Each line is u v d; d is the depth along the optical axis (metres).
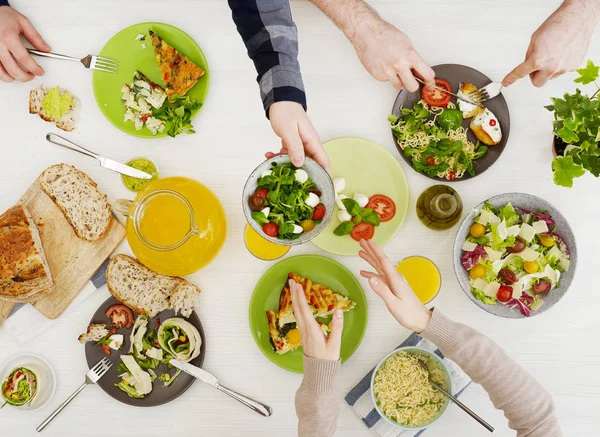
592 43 1.64
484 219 1.54
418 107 1.59
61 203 1.64
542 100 1.64
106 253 1.66
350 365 1.63
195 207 1.59
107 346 1.64
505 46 1.65
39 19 1.70
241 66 1.67
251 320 1.59
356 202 1.58
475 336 1.43
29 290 1.60
